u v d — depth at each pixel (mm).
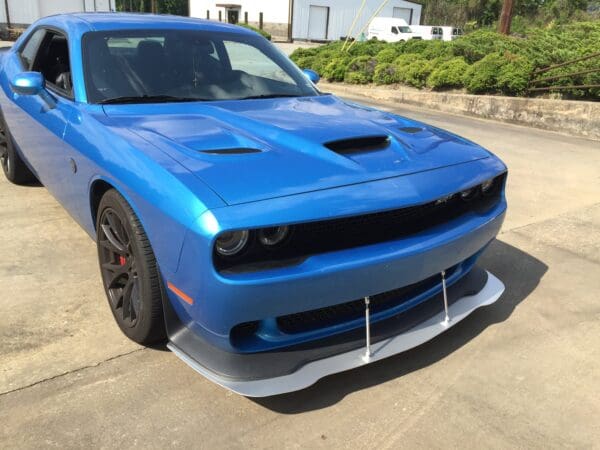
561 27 14844
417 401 2385
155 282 2352
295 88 3688
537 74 10266
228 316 2010
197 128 2643
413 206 2285
